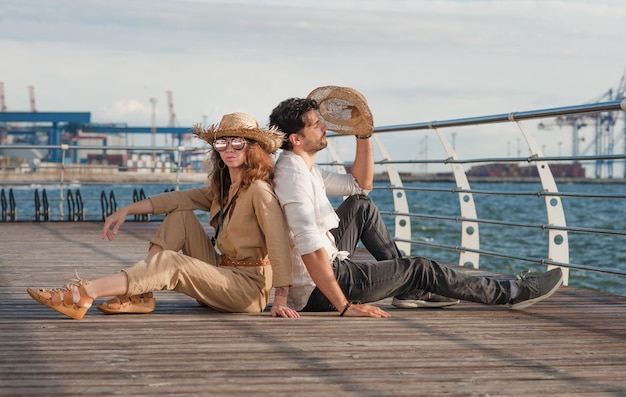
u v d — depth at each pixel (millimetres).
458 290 3363
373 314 3281
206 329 2996
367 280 3283
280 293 3270
